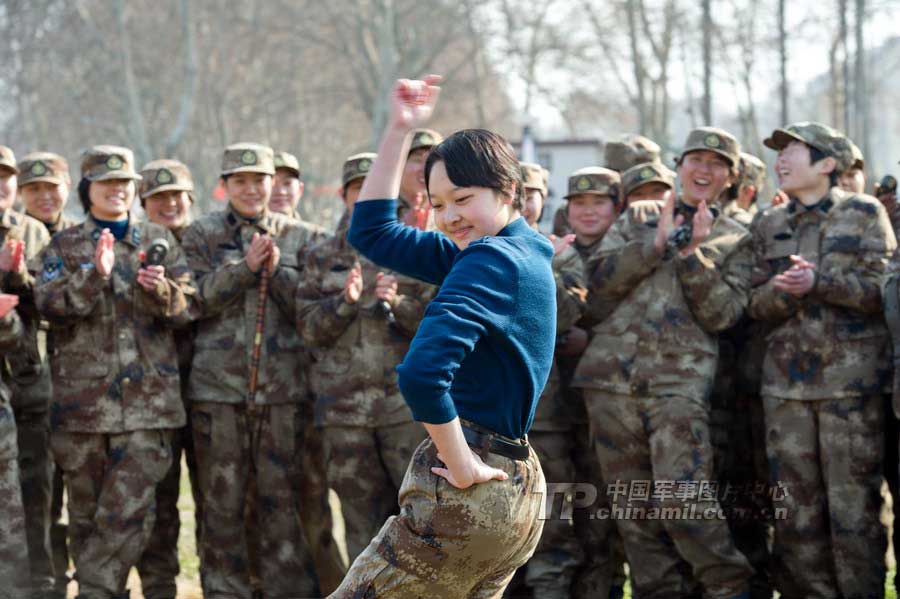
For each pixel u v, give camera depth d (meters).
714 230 10.03
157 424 9.88
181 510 14.41
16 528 9.38
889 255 9.39
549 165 30.50
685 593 9.88
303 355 10.70
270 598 10.23
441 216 5.64
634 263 9.70
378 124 49.81
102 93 59.69
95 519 9.66
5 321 9.63
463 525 5.36
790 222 9.85
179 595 11.09
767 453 9.77
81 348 9.87
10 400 10.10
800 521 9.51
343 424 10.05
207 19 60.00
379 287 9.60
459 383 5.44
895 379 9.09
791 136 9.76
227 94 61.31
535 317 5.42
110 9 58.28
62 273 10.02
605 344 9.86
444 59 70.25
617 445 9.76
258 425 10.36
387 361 10.06
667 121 50.16
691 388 9.52
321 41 60.12
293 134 72.19
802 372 9.50
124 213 10.20
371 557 5.57
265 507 10.34
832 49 45.56
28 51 57.41
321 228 11.13
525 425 5.54
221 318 10.39
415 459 5.54
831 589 9.50
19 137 62.44
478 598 5.72
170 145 42.44
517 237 5.55
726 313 9.55
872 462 9.37
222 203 26.91
